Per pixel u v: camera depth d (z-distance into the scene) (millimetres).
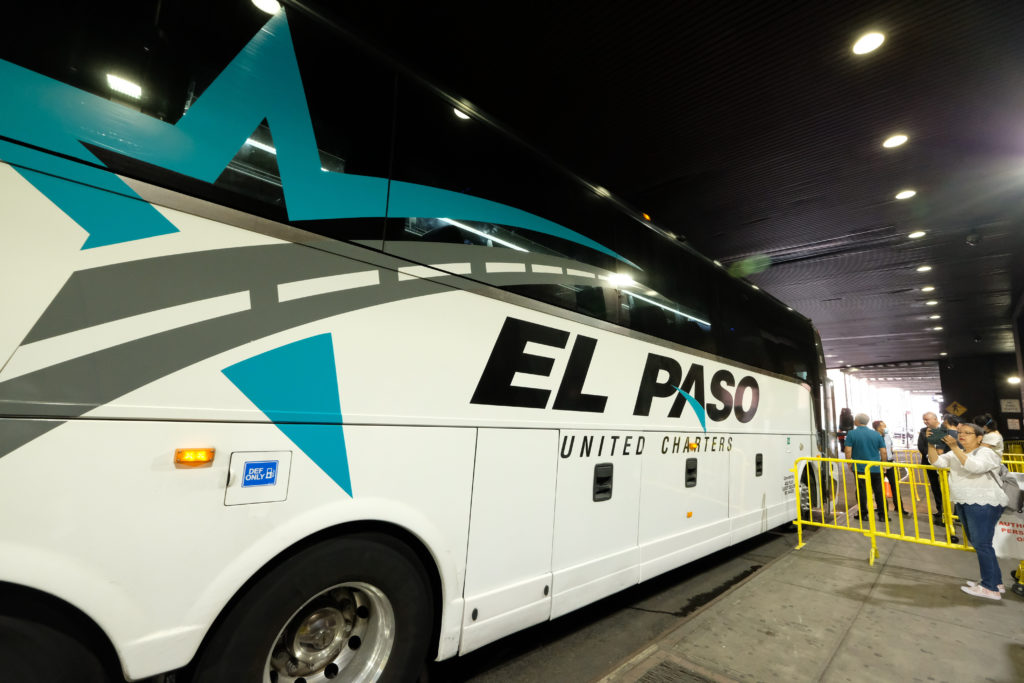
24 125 1438
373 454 2125
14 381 1355
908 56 5078
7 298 1361
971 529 4609
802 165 7309
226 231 1775
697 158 7156
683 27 4809
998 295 14547
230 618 1752
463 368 2521
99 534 1465
